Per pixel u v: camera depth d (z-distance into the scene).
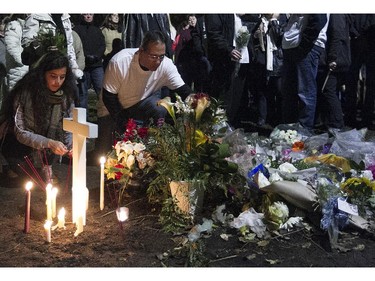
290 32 7.71
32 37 6.85
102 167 5.05
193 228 4.52
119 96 6.24
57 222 4.85
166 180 4.86
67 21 7.16
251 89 8.84
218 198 5.00
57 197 5.46
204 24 8.39
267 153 5.93
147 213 4.97
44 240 4.50
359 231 4.64
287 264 4.16
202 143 4.88
